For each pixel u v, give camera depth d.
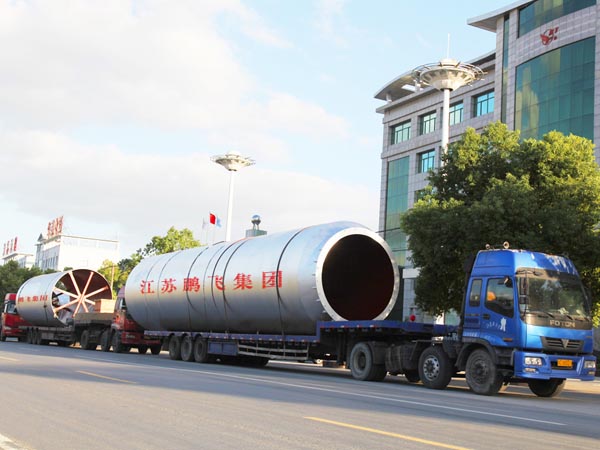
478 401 12.52
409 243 22.53
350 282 20.69
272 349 20.61
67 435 7.12
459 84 31.17
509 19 43.94
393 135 59.75
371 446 6.70
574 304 14.38
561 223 19.84
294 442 6.82
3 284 78.25
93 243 129.00
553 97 39.31
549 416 10.43
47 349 30.31
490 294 14.45
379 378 17.23
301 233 20.30
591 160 22.20
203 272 23.53
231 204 48.78
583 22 38.25
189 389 11.99
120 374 15.10
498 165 22.45
